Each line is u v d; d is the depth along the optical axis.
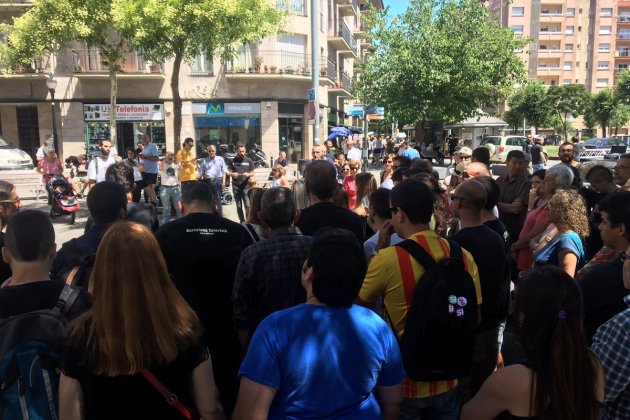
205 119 25.97
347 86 35.31
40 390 1.93
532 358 1.75
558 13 76.62
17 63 20.89
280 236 3.08
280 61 26.11
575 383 1.68
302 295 3.00
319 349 1.87
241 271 3.01
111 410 1.78
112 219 3.36
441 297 2.41
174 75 13.02
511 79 23.58
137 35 11.95
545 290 1.75
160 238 3.21
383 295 2.68
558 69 77.69
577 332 1.72
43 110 25.34
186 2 12.07
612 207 2.80
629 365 1.99
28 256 2.20
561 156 6.95
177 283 3.14
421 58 22.00
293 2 26.11
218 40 13.14
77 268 2.89
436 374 2.44
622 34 80.94
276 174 10.20
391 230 3.31
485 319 3.31
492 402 1.86
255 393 1.86
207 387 1.95
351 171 7.83
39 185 17.12
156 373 1.82
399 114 22.52
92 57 24.91
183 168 11.52
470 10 22.56
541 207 4.70
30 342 1.96
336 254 1.95
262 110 26.02
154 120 25.83
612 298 2.61
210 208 3.44
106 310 1.77
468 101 22.86
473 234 3.33
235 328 3.27
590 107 61.06
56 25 13.62
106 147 10.84
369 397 1.97
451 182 7.38
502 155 30.53
